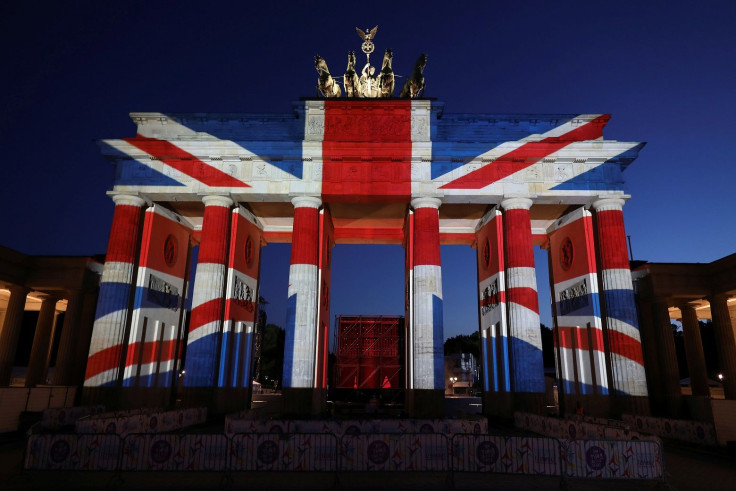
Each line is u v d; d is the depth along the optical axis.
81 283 46.31
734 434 25.05
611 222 38.09
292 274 37.03
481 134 39.97
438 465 18.48
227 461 17.92
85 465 18.11
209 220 37.97
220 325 37.47
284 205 42.62
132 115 40.31
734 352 45.16
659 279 47.12
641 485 17.62
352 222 49.19
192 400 35.00
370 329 46.66
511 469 18.17
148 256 38.91
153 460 17.97
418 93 42.00
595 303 38.25
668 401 45.94
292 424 23.39
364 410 41.84
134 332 36.88
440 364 35.62
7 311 45.94
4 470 19.12
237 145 38.72
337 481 16.97
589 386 38.78
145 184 38.41
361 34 44.94
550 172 38.81
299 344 35.75
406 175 38.69
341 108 40.22
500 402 38.66
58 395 35.34
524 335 36.28
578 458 17.72
